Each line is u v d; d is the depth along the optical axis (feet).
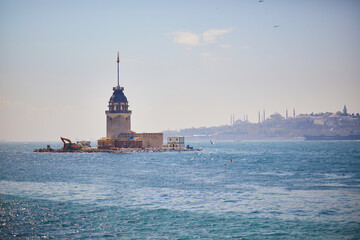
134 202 424.87
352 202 414.00
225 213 373.20
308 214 366.84
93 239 302.45
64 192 490.90
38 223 342.64
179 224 339.16
